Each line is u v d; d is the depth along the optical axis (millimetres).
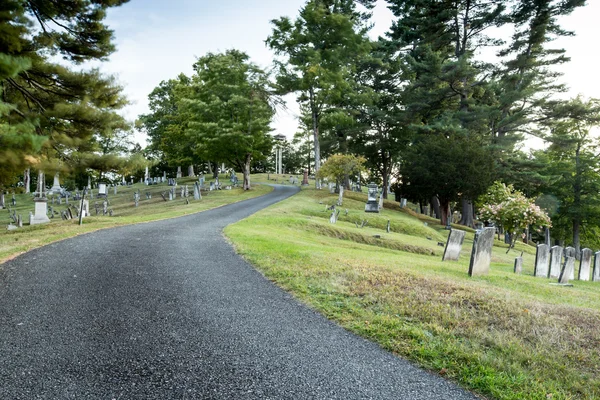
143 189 49531
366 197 39719
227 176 62656
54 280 7164
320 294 6738
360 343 4758
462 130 35812
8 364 3943
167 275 7785
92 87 13219
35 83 13078
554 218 45750
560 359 4359
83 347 4391
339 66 39156
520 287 8789
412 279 7715
